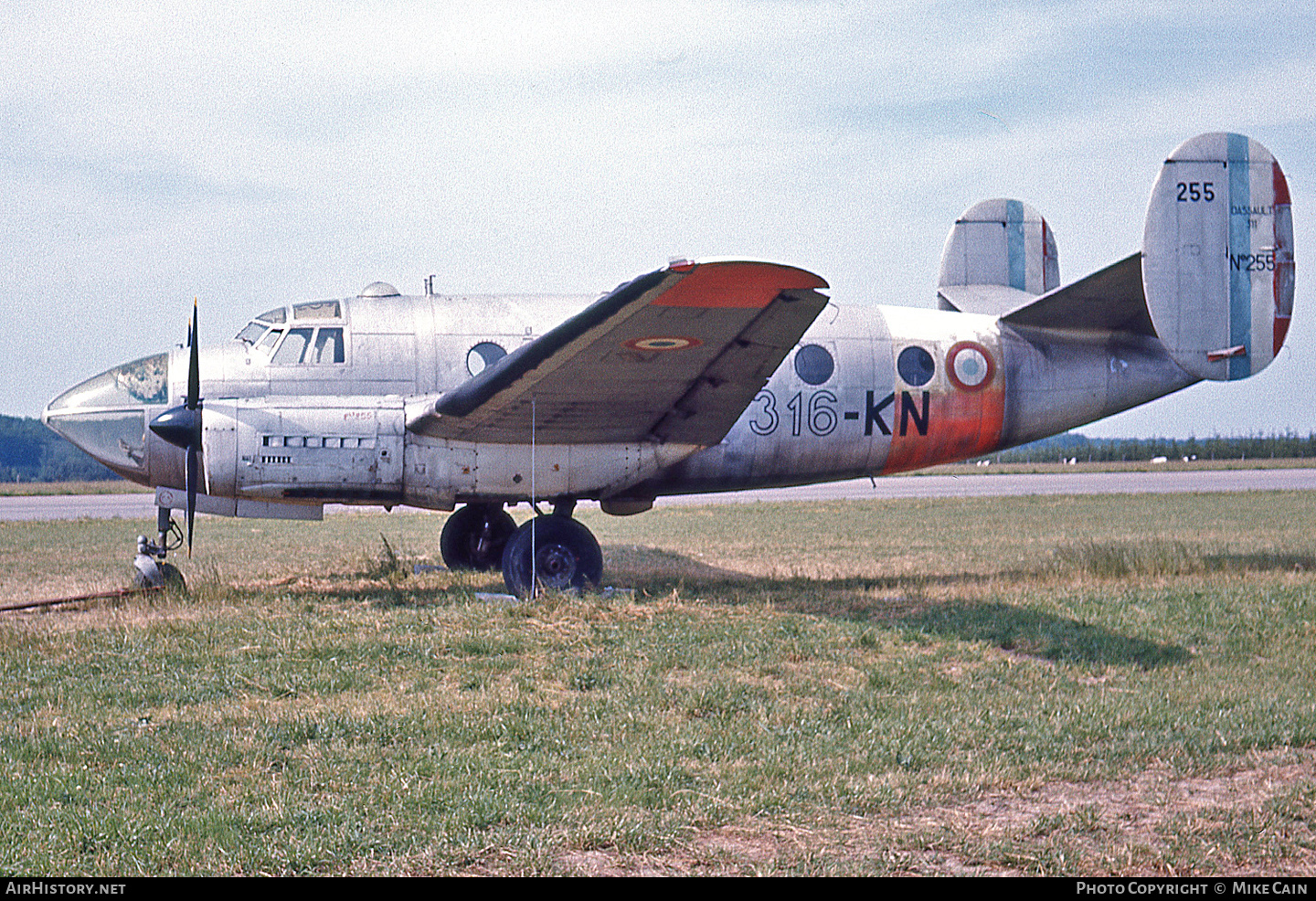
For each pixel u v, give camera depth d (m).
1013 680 8.34
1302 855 5.05
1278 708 7.42
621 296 9.16
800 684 8.13
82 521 25.42
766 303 9.45
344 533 22.53
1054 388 14.73
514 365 10.30
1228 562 14.73
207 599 11.73
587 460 12.30
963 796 5.84
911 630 10.08
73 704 7.36
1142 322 14.64
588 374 10.64
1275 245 13.90
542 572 12.20
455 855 4.93
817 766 6.21
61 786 5.68
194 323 11.66
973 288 17.28
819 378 13.79
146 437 12.31
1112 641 9.70
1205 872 4.86
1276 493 34.53
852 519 25.80
